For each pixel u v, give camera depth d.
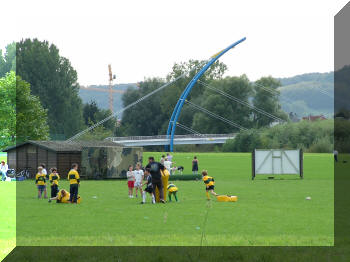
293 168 54.88
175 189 30.06
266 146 154.25
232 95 199.75
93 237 17.33
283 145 152.75
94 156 55.88
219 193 36.56
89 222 21.27
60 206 27.78
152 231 18.83
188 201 30.31
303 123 155.75
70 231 18.91
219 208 26.52
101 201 30.66
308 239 16.70
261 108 198.50
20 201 30.97
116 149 56.16
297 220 22.00
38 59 161.75
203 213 24.14
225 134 187.00
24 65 161.25
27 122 109.12
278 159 54.84
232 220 21.91
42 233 18.50
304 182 49.81
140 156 58.03
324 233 18.31
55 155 58.84
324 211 25.09
